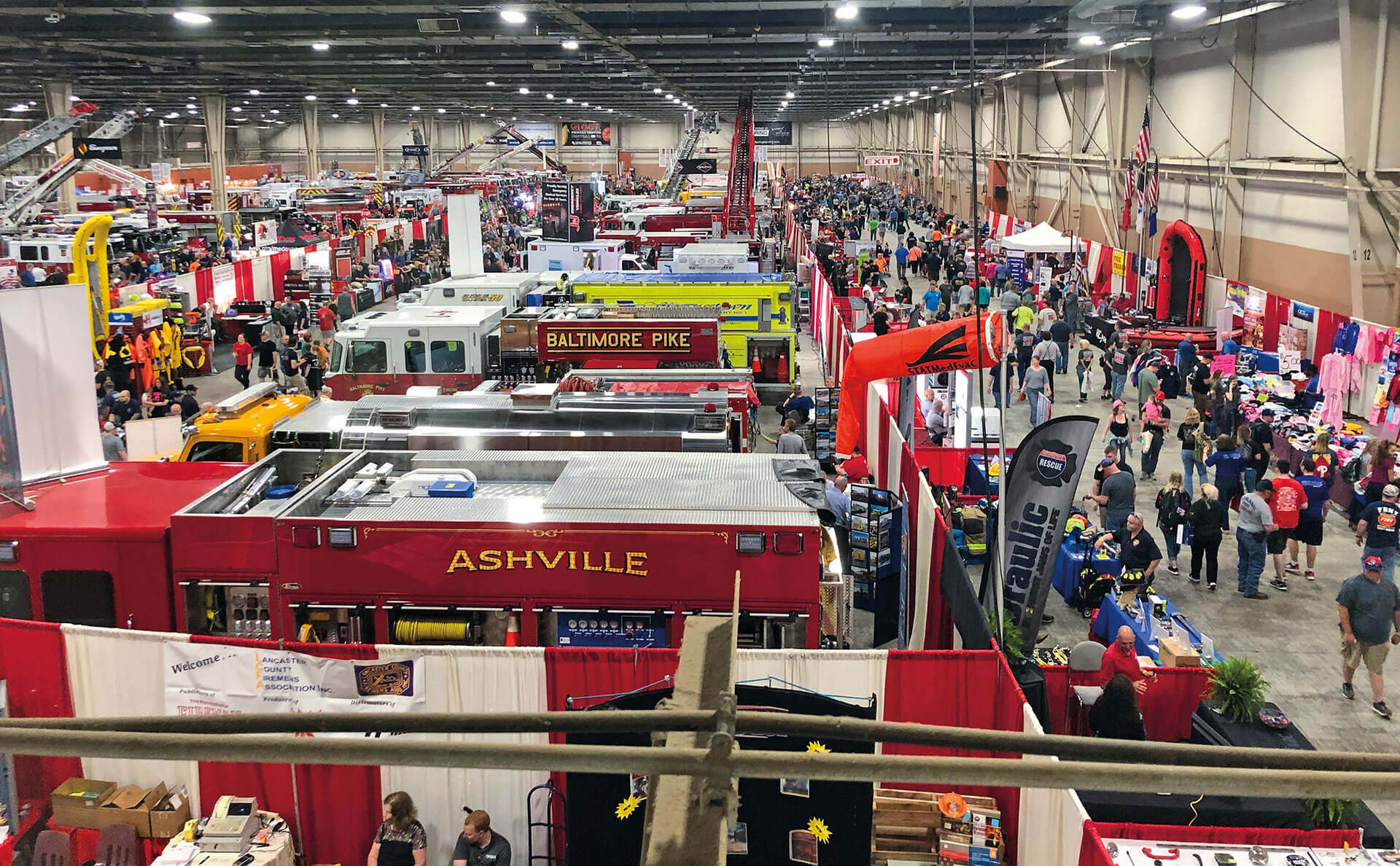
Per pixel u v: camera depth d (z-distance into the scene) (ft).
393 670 26.30
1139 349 86.17
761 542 27.53
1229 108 94.48
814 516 28.22
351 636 28.66
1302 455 58.13
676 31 96.68
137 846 26.61
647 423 37.93
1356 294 71.20
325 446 36.99
